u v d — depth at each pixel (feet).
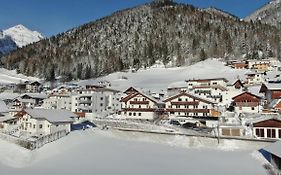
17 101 414.00
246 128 197.16
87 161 142.92
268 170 127.24
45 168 135.33
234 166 133.80
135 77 623.36
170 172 125.29
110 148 167.12
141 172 125.39
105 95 359.66
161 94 377.09
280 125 183.01
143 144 179.22
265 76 463.83
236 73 533.96
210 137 175.52
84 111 354.33
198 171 126.52
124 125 250.98
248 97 264.93
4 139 177.99
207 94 327.88
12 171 132.87
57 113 226.99
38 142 167.32
